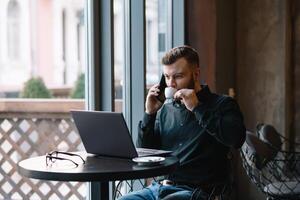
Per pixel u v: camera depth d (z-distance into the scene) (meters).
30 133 3.61
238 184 4.79
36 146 3.63
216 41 4.48
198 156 2.63
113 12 3.26
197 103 2.56
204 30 4.44
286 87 4.70
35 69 4.00
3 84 3.75
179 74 2.62
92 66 3.22
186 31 4.48
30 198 3.60
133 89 3.77
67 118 3.71
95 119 2.43
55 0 4.10
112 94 3.27
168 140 2.73
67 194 3.71
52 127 3.68
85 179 2.12
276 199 3.29
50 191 3.67
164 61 2.66
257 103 4.79
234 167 4.73
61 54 3.97
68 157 2.51
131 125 3.77
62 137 3.71
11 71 3.84
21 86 3.87
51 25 4.11
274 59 4.70
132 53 3.77
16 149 3.55
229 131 2.52
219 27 4.55
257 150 3.32
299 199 3.23
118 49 3.58
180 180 2.63
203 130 2.64
